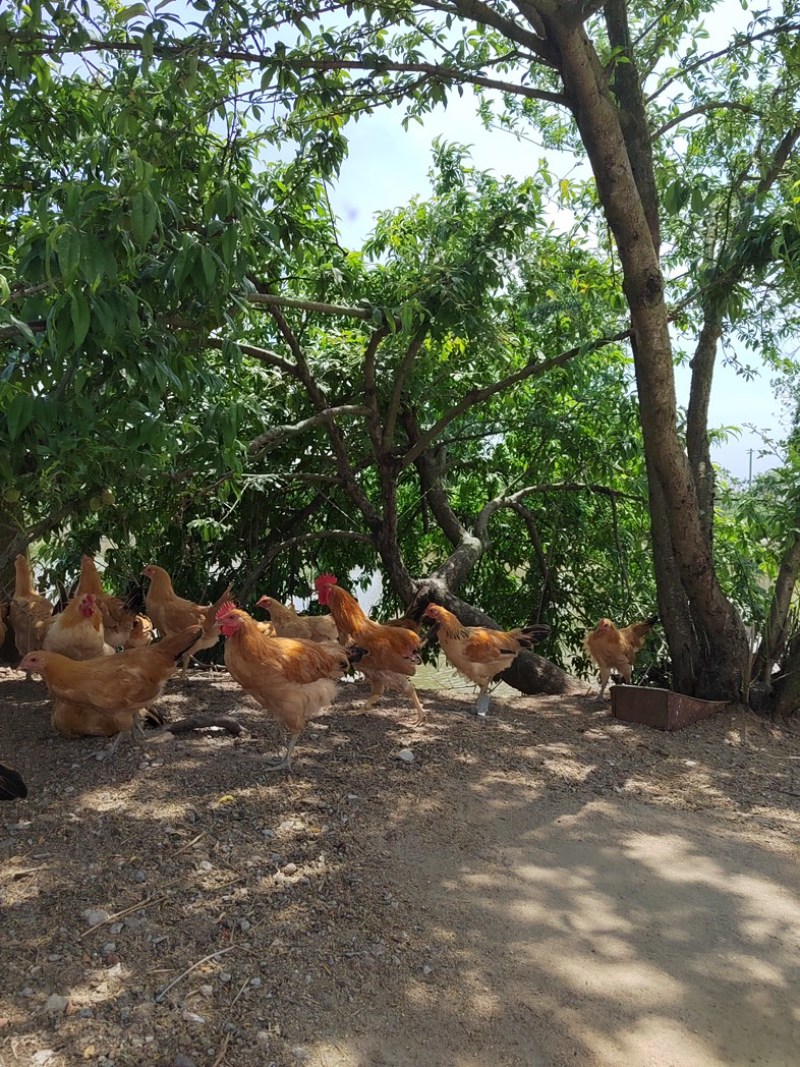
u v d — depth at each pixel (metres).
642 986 1.41
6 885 1.59
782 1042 1.30
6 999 1.29
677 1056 1.25
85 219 1.63
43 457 2.00
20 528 2.63
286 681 2.07
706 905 1.66
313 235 3.07
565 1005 1.36
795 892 1.73
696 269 3.38
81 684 2.02
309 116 2.80
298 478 3.70
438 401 4.07
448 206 3.44
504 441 4.70
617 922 1.58
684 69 2.96
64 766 2.12
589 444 4.25
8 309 1.66
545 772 2.28
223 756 2.20
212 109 2.28
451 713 2.78
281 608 2.87
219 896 1.58
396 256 3.72
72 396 1.90
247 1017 1.28
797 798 2.21
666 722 2.69
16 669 3.09
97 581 2.79
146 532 3.07
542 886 1.69
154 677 2.09
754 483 3.69
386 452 3.56
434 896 1.63
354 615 2.55
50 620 2.74
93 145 1.82
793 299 2.86
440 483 4.30
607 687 3.47
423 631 3.08
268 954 1.43
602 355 4.16
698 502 3.09
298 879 1.65
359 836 1.83
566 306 3.47
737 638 2.88
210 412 2.29
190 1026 1.25
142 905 1.54
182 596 4.30
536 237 3.46
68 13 1.89
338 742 2.38
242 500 4.07
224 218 1.90
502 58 2.60
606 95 2.39
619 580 4.57
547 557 4.76
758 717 2.83
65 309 1.57
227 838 1.78
